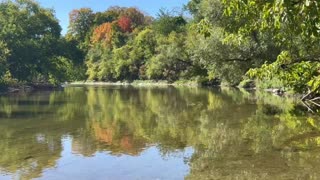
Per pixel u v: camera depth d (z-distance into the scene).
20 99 38.62
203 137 15.65
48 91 55.53
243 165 11.14
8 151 13.45
